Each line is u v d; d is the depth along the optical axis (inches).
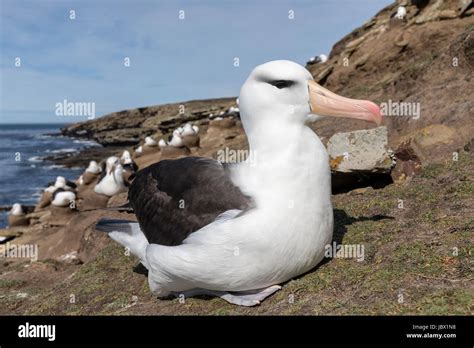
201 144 192.9
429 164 57.6
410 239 37.5
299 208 31.3
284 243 31.0
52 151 522.3
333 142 58.0
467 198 44.4
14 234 113.2
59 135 898.1
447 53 94.2
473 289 28.4
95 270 52.6
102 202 109.3
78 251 70.9
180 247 32.9
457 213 41.3
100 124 724.0
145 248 39.7
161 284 36.4
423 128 71.9
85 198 111.7
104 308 42.1
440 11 129.6
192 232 33.8
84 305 44.4
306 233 31.7
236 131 202.5
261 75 32.7
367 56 141.8
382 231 40.9
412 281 30.6
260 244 30.5
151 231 38.2
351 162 55.9
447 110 74.3
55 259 72.5
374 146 55.6
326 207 33.0
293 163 31.5
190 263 32.1
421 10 140.9
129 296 43.3
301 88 32.2
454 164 55.2
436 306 27.3
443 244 35.0
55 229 105.3
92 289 47.4
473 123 67.4
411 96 87.7
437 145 64.9
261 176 32.0
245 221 30.5
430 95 83.2
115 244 58.1
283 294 33.0
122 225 44.9
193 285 34.3
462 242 34.8
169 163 39.9
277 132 32.2
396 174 55.8
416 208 45.4
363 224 43.4
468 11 125.4
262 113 32.7
